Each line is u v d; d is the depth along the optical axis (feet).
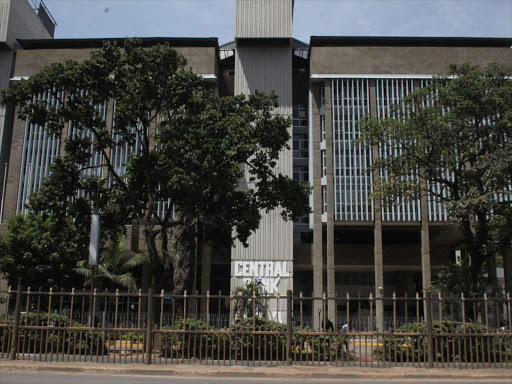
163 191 62.85
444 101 66.23
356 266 129.70
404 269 134.92
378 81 128.57
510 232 61.67
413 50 129.29
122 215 67.77
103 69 59.93
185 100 61.46
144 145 66.18
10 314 50.47
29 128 127.75
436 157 67.62
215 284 135.33
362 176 123.95
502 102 60.90
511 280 122.62
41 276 95.45
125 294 45.42
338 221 122.52
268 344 48.19
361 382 37.58
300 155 140.36
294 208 68.74
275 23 128.67
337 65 129.08
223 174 60.23
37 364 41.98
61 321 49.08
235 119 62.85
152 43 128.88
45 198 62.64
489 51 128.67
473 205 58.13
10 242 96.63
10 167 126.11
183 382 36.22
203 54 129.39
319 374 39.91
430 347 43.42
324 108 129.90
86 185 67.00
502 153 57.00
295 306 141.90
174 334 46.83
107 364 42.86
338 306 141.38
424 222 119.44
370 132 69.46
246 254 119.55
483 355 43.55
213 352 45.96
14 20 134.41
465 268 66.80
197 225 69.41
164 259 65.92
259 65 128.16
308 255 128.26
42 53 130.72
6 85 129.39
